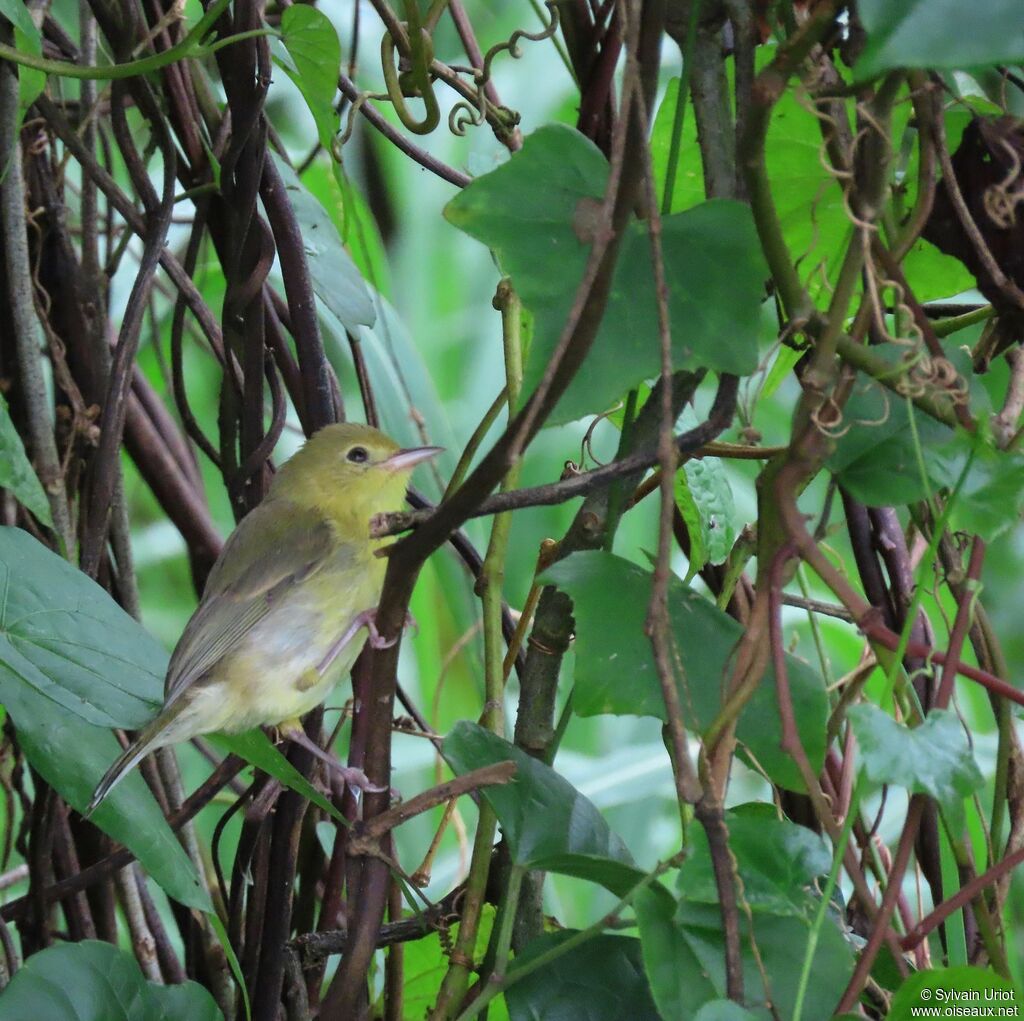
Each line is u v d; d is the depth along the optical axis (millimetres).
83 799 5250
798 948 4141
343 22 10594
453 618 9891
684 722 4309
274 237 6316
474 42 6363
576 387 4004
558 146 4191
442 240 11641
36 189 7406
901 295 4355
